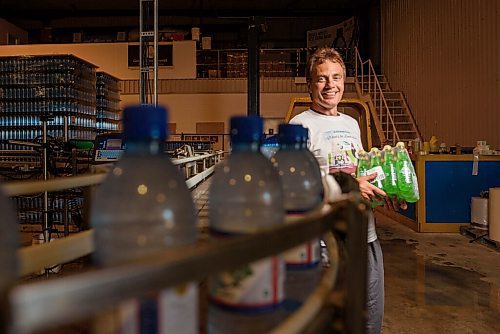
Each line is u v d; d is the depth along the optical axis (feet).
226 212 1.96
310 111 5.42
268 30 47.88
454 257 13.87
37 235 13.58
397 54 37.47
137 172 1.57
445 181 17.65
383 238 16.74
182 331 1.37
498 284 11.28
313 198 2.49
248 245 1.22
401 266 12.94
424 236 17.07
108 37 47.65
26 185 2.18
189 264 1.05
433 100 30.22
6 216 1.39
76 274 0.92
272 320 1.66
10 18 45.24
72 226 15.40
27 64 22.53
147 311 1.31
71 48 36.83
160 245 1.58
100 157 10.83
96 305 0.89
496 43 22.38
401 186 4.62
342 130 5.24
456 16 26.68
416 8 33.09
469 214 17.60
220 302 1.64
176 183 1.64
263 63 37.91
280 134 2.60
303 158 2.56
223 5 43.75
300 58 43.42
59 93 22.41
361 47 44.39
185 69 36.99
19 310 0.79
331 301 1.76
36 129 22.43
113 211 1.58
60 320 0.84
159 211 1.58
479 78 24.08
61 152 13.76
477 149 17.92
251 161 2.01
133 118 1.53
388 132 32.63
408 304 10.00
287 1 43.04
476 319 9.18
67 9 44.45
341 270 2.00
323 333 1.60
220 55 40.88
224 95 37.37
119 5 43.42
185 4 43.24
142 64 14.16
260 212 1.97
